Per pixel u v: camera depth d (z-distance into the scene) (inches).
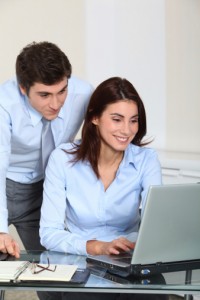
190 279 57.8
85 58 151.6
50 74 69.3
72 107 84.4
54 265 61.2
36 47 71.5
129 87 70.9
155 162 76.9
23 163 89.9
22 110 81.2
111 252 64.6
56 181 75.0
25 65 71.0
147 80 142.3
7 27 161.0
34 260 64.9
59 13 153.3
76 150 76.0
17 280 55.7
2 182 79.0
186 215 59.0
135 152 76.7
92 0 148.2
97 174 74.4
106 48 148.4
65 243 69.2
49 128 84.2
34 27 157.5
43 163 87.9
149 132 142.9
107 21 147.1
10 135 82.7
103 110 71.1
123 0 143.8
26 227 96.0
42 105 72.5
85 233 76.2
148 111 142.8
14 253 66.3
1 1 160.6
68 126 85.4
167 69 138.0
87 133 74.2
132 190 75.7
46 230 72.7
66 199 76.3
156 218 57.6
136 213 77.4
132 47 144.0
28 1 156.8
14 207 94.2
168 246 59.7
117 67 147.5
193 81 133.4
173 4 135.0
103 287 55.3
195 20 131.5
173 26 135.7
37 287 55.4
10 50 161.3
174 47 136.1
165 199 57.3
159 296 68.6
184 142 136.4
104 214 75.1
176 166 121.4
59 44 154.9
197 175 116.7
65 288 55.2
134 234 73.3
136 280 57.6
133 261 58.5
